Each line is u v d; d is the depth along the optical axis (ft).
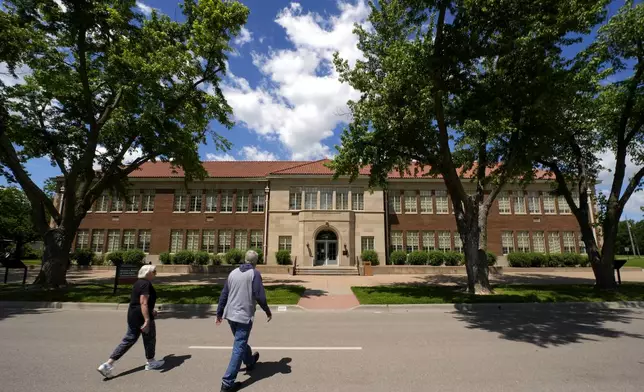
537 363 18.54
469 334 25.63
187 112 55.01
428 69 38.09
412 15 39.04
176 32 52.49
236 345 14.92
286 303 38.60
